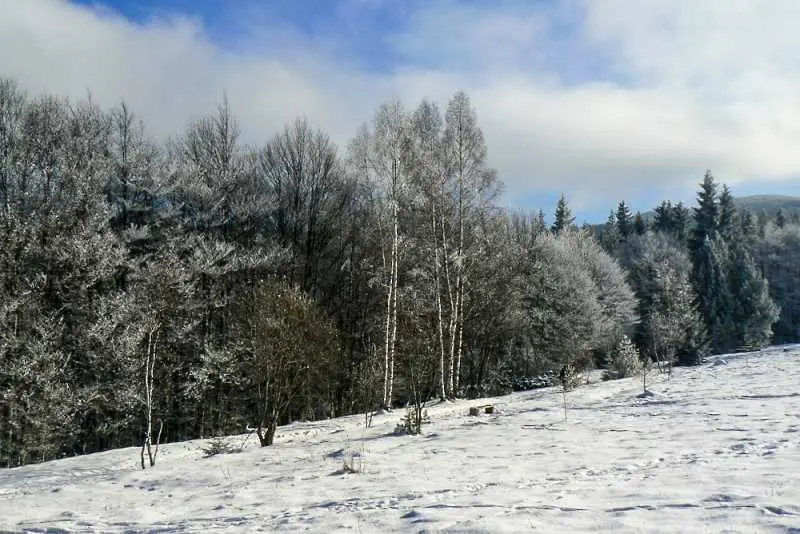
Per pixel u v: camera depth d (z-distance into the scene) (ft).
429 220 90.99
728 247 227.61
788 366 88.99
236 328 77.77
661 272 182.39
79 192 88.69
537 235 160.56
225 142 113.19
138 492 33.12
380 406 87.30
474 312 113.60
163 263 74.33
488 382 124.57
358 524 18.86
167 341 85.20
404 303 97.09
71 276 82.74
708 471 23.43
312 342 59.98
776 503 16.83
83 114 99.19
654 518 16.10
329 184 118.01
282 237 113.70
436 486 25.72
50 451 75.66
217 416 94.79
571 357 136.05
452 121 87.40
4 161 86.07
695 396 58.75
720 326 191.42
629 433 39.17
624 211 332.60
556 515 17.33
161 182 102.53
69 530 23.12
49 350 77.61
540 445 37.17
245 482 32.76
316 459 39.78
